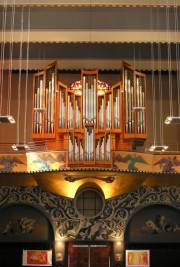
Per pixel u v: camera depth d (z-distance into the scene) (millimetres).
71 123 21344
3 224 20891
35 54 23891
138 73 22312
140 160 20938
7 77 24547
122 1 20203
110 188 20484
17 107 24328
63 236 20422
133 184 20531
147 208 21062
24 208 21000
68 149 20219
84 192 20734
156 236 20938
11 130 24062
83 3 20203
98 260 20625
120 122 21453
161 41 21812
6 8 21188
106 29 21297
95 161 20125
